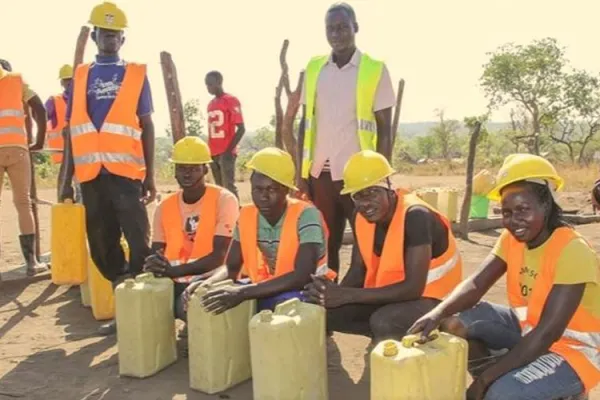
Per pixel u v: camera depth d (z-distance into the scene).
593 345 3.26
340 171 5.11
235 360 4.20
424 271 3.87
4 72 6.80
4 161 6.86
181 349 4.89
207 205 4.91
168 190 18.97
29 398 4.18
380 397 3.09
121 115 5.22
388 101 5.09
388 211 3.95
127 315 4.36
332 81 5.12
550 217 3.24
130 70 5.28
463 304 3.50
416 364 3.01
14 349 5.11
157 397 4.12
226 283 4.11
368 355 4.85
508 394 3.14
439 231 4.04
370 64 5.06
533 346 3.13
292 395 3.59
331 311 4.34
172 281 4.59
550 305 3.14
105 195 5.33
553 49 41.78
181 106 6.99
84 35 6.52
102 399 4.13
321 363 3.73
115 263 5.61
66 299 6.48
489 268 3.55
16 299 6.48
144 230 5.36
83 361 4.81
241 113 10.03
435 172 34.62
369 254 4.18
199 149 4.83
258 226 4.36
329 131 5.13
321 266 4.36
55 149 8.23
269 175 4.11
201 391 4.16
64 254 6.20
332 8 5.00
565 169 25.42
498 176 3.23
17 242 9.54
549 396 3.16
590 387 3.23
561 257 3.15
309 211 4.22
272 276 4.45
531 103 42.34
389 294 3.85
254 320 3.62
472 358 3.76
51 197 16.72
